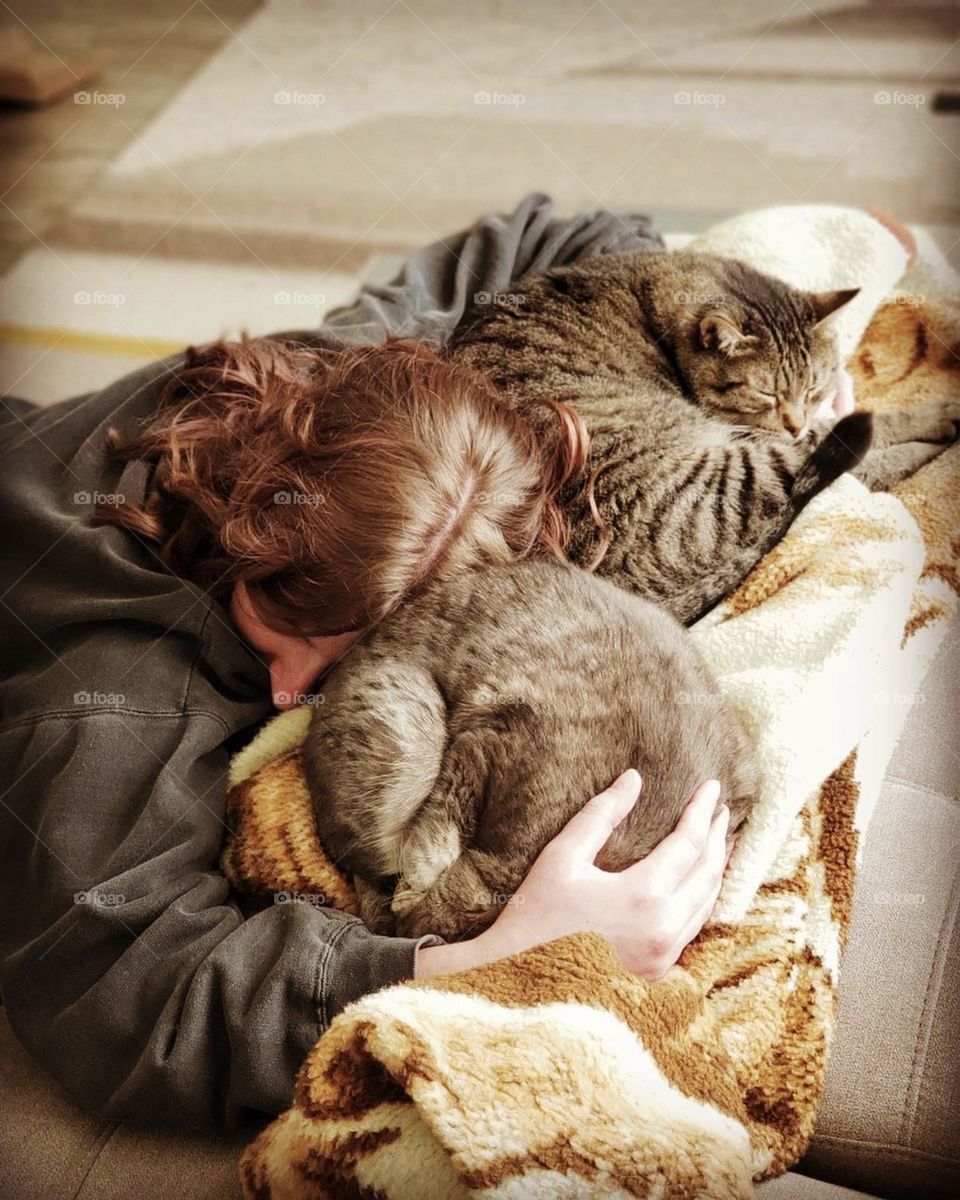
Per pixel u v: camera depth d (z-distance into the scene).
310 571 1.04
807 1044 0.96
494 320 1.44
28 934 0.98
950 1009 0.99
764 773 1.04
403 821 1.03
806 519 1.21
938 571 1.20
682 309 1.48
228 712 1.06
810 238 1.53
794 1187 0.92
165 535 1.12
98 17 3.01
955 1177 0.93
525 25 2.93
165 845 0.98
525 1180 0.79
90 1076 0.93
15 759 1.04
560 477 1.25
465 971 0.88
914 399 1.36
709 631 1.15
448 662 1.06
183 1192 0.89
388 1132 0.83
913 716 1.16
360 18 2.99
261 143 2.62
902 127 2.43
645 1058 0.85
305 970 0.90
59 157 2.62
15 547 1.15
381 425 1.09
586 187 2.38
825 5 2.87
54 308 2.27
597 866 1.00
